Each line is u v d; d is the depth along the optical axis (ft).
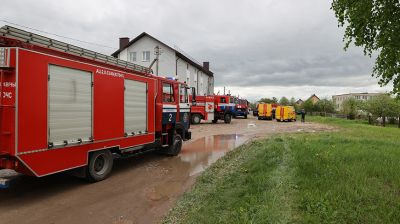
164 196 21.88
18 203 19.95
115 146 27.22
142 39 127.54
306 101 275.18
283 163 28.50
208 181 25.04
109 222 17.07
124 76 28.40
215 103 105.19
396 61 19.67
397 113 140.56
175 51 125.70
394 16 19.22
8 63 17.98
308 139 48.98
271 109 145.38
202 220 15.85
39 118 19.63
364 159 29.17
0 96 18.47
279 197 17.95
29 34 19.98
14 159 18.88
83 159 23.52
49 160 20.48
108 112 26.18
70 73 22.16
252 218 15.26
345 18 22.26
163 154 39.45
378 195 18.26
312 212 15.88
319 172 23.98
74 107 22.53
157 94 35.06
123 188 23.82
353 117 175.32
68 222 16.99
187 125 42.19
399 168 25.14
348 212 15.72
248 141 53.88
